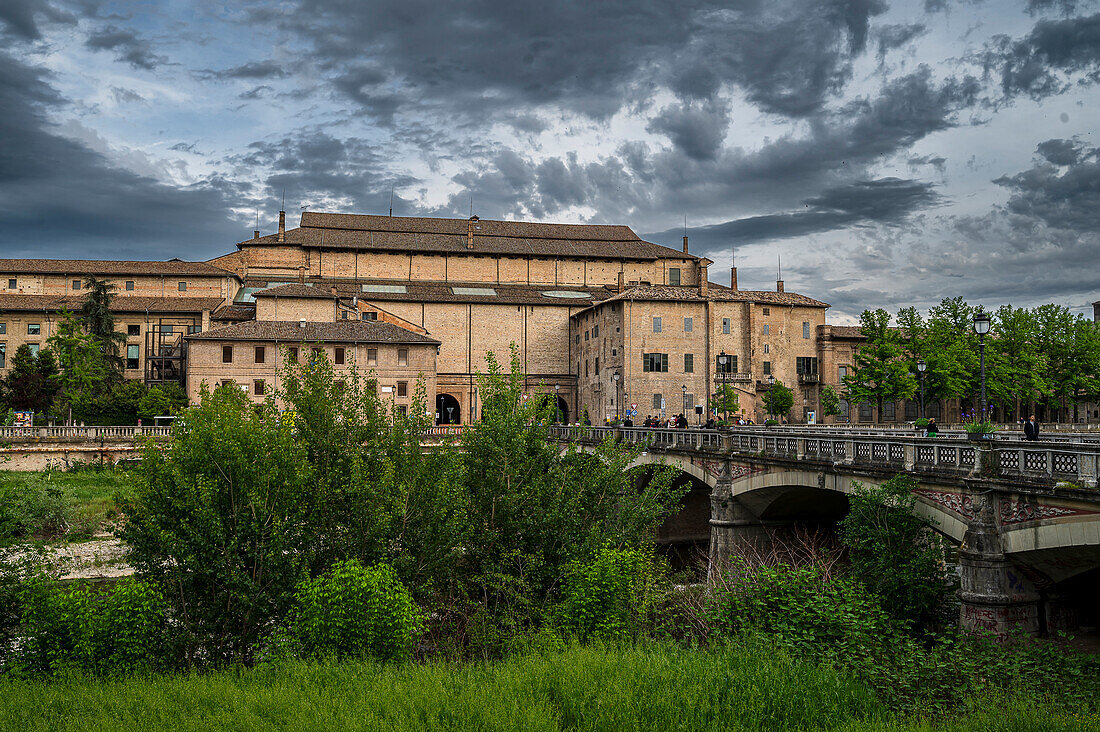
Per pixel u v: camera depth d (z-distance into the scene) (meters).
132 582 20.41
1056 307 76.94
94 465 64.12
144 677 18.75
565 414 99.69
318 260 102.25
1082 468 18.95
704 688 15.21
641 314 87.25
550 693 15.50
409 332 85.75
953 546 24.48
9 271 95.50
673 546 51.94
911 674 17.75
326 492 24.16
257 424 23.67
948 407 96.75
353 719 13.79
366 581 19.48
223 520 22.59
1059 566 21.23
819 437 30.31
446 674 16.98
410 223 111.44
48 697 16.33
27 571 21.83
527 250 107.12
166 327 93.69
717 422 53.94
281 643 19.78
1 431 64.44
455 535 24.34
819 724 14.27
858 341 97.62
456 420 101.62
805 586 21.69
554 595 25.44
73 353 80.69
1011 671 18.25
